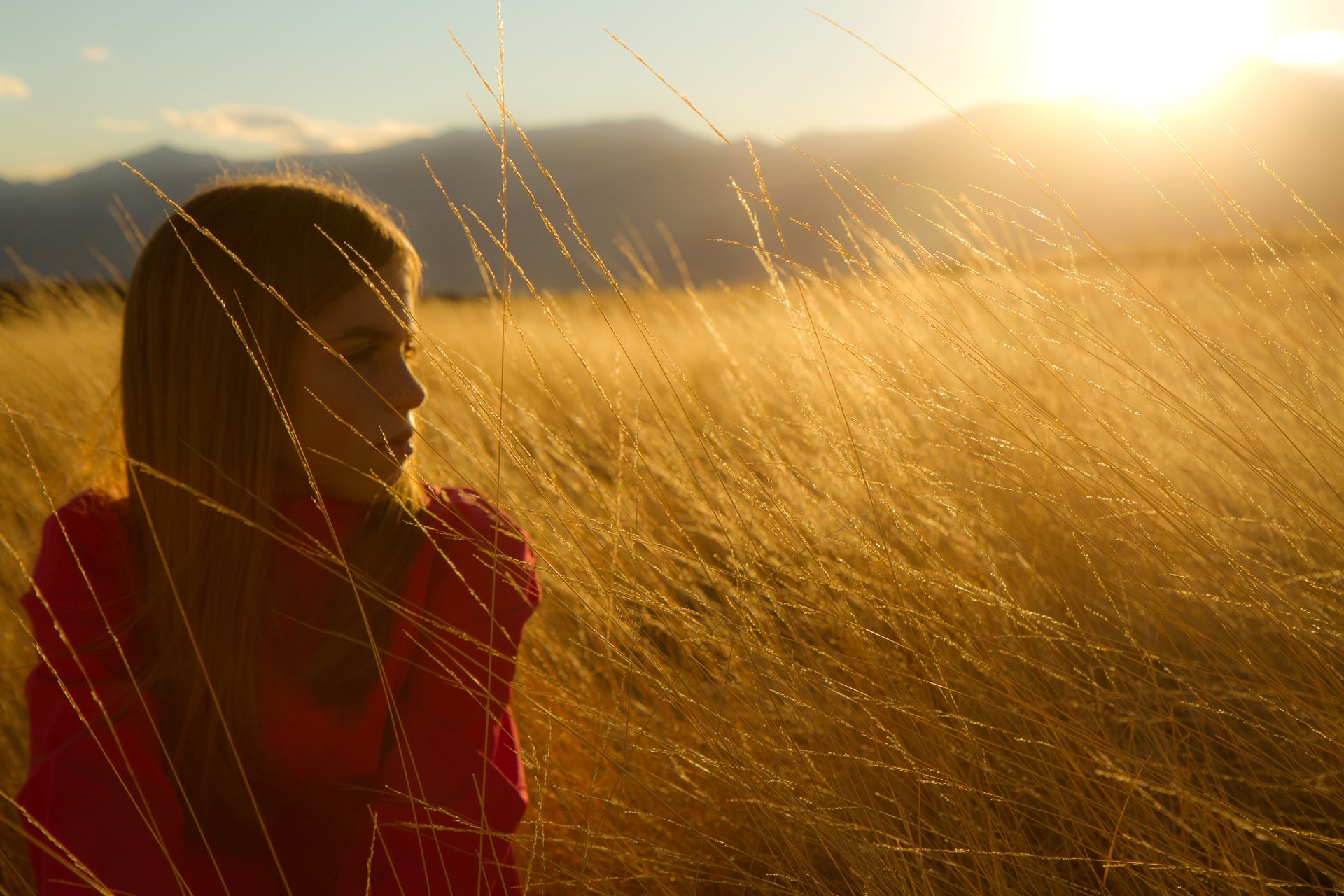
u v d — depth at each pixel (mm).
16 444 2465
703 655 1566
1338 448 1605
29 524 2273
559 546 1453
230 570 1016
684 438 2193
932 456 2055
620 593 1436
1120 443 1731
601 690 1732
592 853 1445
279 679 1059
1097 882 1377
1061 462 1775
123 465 1163
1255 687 1433
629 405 2307
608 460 1866
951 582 1590
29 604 996
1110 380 2133
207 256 1020
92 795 950
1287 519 1782
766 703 1522
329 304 1023
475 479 1849
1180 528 1512
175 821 993
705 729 1356
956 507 1775
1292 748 1426
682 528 1595
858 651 1629
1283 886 1226
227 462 1022
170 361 1032
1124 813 1271
